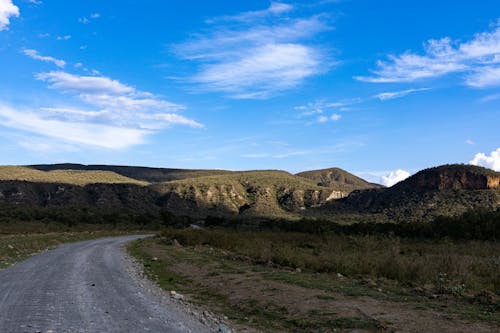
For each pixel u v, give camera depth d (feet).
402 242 138.51
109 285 48.93
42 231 186.60
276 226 220.84
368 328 31.04
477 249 103.65
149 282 55.47
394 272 56.34
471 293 44.11
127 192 428.56
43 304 35.76
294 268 65.67
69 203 373.81
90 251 102.78
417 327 30.42
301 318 34.63
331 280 52.49
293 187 501.97
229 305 41.78
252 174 557.33
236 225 274.98
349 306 36.94
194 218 389.60
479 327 30.12
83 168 614.34
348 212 386.93
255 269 63.41
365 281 50.49
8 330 26.84
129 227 280.92
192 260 79.97
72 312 32.83
